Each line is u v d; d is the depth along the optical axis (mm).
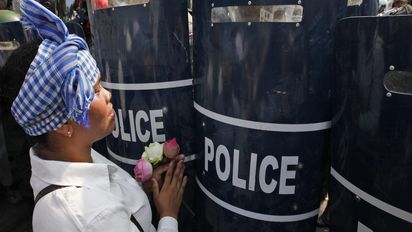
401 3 4434
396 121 632
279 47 797
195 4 975
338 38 748
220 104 930
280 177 892
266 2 778
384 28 623
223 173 979
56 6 2857
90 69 742
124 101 1180
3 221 2154
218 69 909
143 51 1090
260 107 851
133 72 1122
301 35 785
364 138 703
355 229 769
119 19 1092
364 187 721
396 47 609
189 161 1225
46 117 704
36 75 667
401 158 635
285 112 838
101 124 799
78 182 761
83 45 743
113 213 725
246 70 845
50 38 707
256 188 921
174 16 1064
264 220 943
